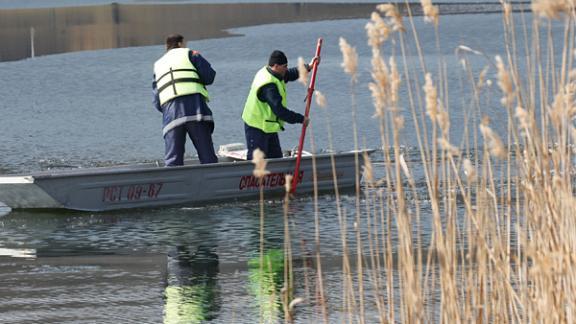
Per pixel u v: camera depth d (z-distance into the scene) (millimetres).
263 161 11344
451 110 41750
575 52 11164
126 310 18281
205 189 29594
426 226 24078
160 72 30141
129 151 39188
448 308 11711
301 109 46906
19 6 135375
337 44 73125
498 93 43594
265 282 20062
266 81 30328
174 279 20516
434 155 11781
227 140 41062
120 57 71562
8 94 56312
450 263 11750
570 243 11109
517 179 12133
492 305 12109
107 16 114125
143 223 26594
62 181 27906
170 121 29875
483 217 12070
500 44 67062
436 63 57094
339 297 18703
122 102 52281
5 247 23812
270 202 29234
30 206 28406
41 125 45750
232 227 25781
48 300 19047
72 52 76188
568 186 11148
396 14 11383
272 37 79000
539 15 10789
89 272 21219
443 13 97875
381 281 19609
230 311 18047
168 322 17453
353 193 29891
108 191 28359
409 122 40750
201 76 30141
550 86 41312
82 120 46906
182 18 106312
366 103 47469
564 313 11156
